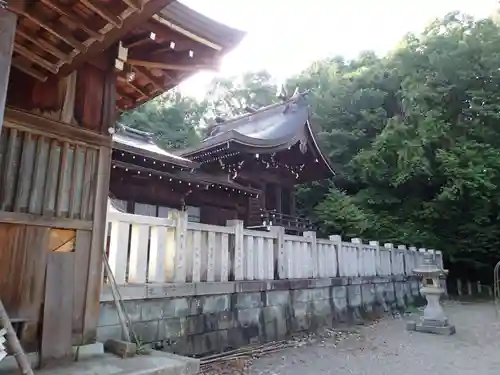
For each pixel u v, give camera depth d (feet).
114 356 12.21
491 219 63.87
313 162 58.90
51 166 11.97
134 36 13.53
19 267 10.87
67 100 12.60
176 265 17.72
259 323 22.54
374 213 69.10
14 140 11.25
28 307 10.87
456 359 21.17
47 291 11.25
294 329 25.30
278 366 18.86
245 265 22.41
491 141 67.97
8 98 11.21
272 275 24.44
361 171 74.08
